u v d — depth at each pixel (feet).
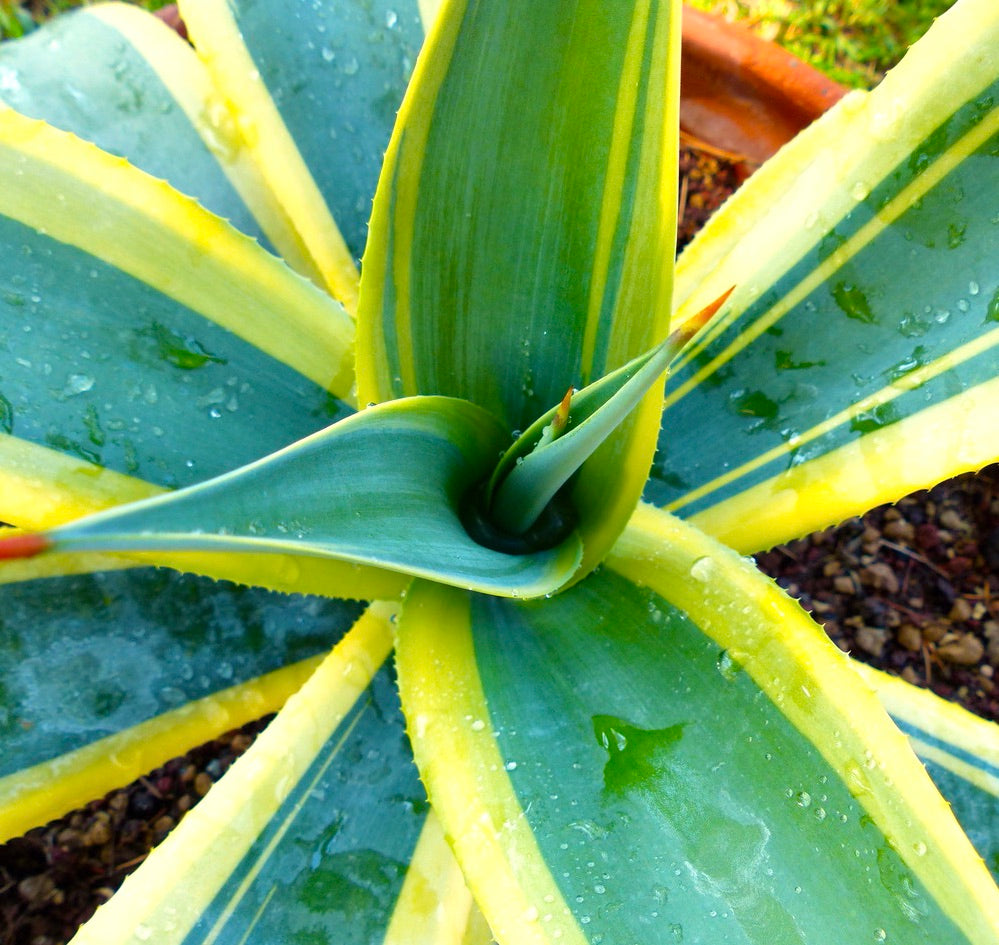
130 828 1.17
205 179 0.99
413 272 0.71
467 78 0.63
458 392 0.77
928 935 0.58
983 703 1.28
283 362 0.81
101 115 0.96
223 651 0.89
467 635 0.72
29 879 1.14
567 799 0.64
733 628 0.69
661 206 0.63
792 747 0.64
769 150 1.38
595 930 0.59
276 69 0.97
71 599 0.84
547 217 0.69
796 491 0.82
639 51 0.60
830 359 0.83
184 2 0.95
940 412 0.77
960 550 1.35
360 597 0.76
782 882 0.61
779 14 1.60
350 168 0.99
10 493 0.69
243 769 0.72
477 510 0.74
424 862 0.74
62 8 1.59
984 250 0.78
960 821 0.90
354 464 0.61
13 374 0.72
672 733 0.67
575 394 0.65
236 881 0.69
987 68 0.76
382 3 1.01
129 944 0.65
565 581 0.69
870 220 0.82
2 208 0.73
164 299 0.77
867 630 1.31
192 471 0.76
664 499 0.87
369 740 0.78
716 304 0.53
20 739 0.81
